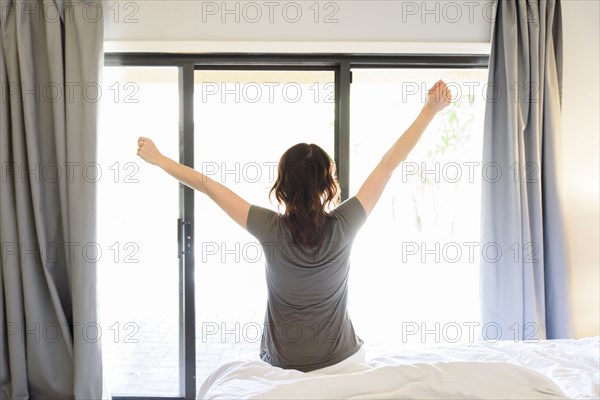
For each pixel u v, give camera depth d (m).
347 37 2.10
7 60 2.00
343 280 1.13
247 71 2.21
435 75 2.25
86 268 1.98
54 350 2.10
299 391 0.95
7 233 2.02
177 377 2.35
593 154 2.14
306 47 2.09
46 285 2.09
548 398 0.98
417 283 2.29
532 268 2.00
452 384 0.98
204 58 2.15
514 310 2.02
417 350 1.49
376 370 1.03
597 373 1.29
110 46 2.07
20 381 2.05
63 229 2.03
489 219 2.06
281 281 1.08
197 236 2.26
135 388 2.34
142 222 2.27
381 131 2.24
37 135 2.02
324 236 1.05
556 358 1.40
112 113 2.21
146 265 2.28
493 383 1.00
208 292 2.29
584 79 2.13
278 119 2.23
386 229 2.28
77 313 1.98
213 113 2.22
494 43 2.04
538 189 2.02
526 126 2.05
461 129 2.27
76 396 1.98
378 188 1.14
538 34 2.01
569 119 2.14
